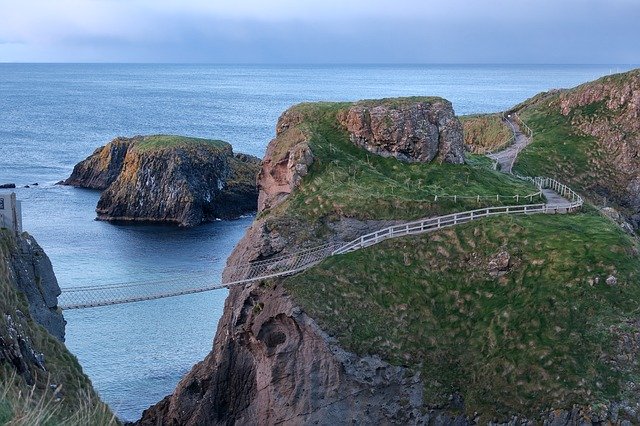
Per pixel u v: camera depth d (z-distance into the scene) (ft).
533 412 189.67
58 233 401.29
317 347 205.16
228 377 225.35
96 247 374.84
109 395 230.48
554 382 191.83
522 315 206.80
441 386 201.05
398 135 266.16
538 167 348.18
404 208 236.43
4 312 135.54
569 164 355.77
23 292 153.48
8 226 163.43
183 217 433.89
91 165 525.75
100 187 515.91
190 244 386.11
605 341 197.88
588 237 225.97
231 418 224.12
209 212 448.24
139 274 324.80
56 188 516.32
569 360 194.70
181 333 271.08
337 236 229.66
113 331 269.85
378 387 201.36
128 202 442.09
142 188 441.68
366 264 220.02
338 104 283.38
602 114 382.22
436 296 217.56
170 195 438.40
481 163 322.96
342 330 204.85
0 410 91.09
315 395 204.54
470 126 421.18
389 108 270.67
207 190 449.89
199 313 287.89
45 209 455.63
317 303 207.72
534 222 236.02
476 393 198.08
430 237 229.45
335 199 234.79
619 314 203.62
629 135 367.86
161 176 443.32
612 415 185.06
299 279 212.64
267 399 212.02
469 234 229.66
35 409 92.43
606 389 189.67
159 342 263.70
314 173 247.70
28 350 134.21
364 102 275.80
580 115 387.34
